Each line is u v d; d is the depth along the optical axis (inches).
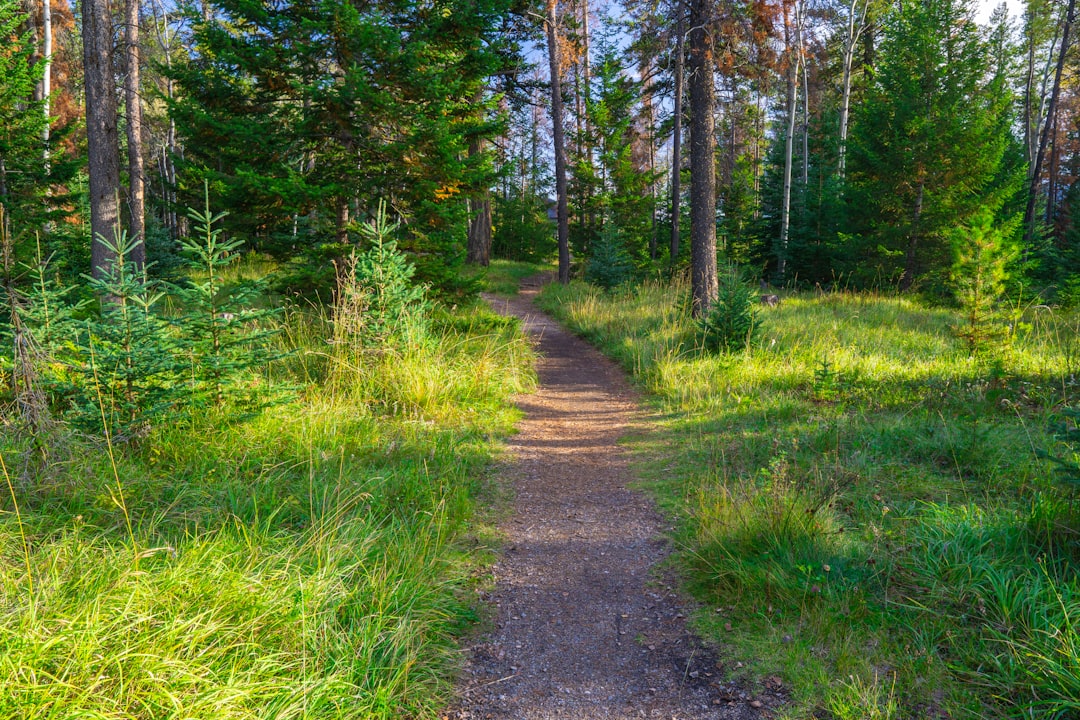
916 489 202.7
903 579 148.1
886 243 690.2
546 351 521.3
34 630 102.4
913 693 115.8
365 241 424.5
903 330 498.0
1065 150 1411.2
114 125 410.6
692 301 520.1
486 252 1100.5
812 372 365.1
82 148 893.8
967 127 609.3
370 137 425.7
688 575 168.1
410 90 413.1
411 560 159.5
